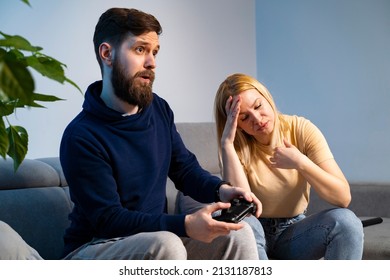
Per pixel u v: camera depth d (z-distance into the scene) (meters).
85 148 1.64
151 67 1.72
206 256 1.67
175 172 1.92
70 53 2.71
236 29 3.56
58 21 2.67
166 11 3.19
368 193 2.88
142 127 1.75
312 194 2.95
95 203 1.61
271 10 3.58
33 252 1.49
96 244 1.62
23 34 2.54
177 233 1.57
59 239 2.00
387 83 3.13
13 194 1.95
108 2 2.88
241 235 1.64
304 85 3.45
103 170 1.64
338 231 1.88
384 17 3.14
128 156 1.71
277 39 3.56
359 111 3.23
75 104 2.73
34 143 2.57
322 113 3.38
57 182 2.14
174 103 3.24
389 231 2.45
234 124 2.06
